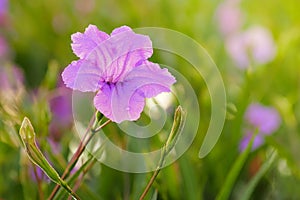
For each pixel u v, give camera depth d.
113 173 0.60
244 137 0.64
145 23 0.87
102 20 0.92
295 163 0.59
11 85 0.67
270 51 0.76
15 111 0.56
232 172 0.55
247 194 0.56
